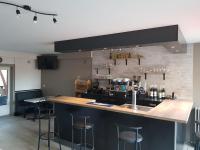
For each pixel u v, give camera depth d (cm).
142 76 542
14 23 315
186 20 282
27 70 764
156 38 325
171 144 288
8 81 714
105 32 372
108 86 607
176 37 306
